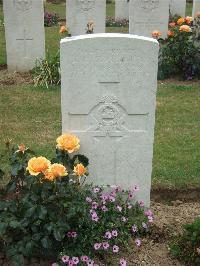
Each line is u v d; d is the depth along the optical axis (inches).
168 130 131.0
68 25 215.8
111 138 85.8
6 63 199.3
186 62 178.4
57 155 81.4
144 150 86.4
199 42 182.7
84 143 86.0
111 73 81.0
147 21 197.2
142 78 81.4
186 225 80.0
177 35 179.0
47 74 171.2
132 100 82.8
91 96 82.5
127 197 88.7
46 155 112.8
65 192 77.2
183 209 93.7
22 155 77.5
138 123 84.6
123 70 80.8
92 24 196.1
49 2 446.9
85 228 77.6
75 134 85.4
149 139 85.5
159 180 102.5
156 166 108.8
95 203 79.4
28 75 182.4
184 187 100.1
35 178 73.8
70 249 75.9
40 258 78.4
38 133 127.5
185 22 183.8
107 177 88.6
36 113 143.1
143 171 87.8
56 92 162.7
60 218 73.4
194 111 146.7
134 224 83.1
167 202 96.9
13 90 164.4
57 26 310.0
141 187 89.0
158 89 168.4
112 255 79.3
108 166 87.7
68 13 213.8
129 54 79.8
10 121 136.1
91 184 85.7
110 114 84.0
